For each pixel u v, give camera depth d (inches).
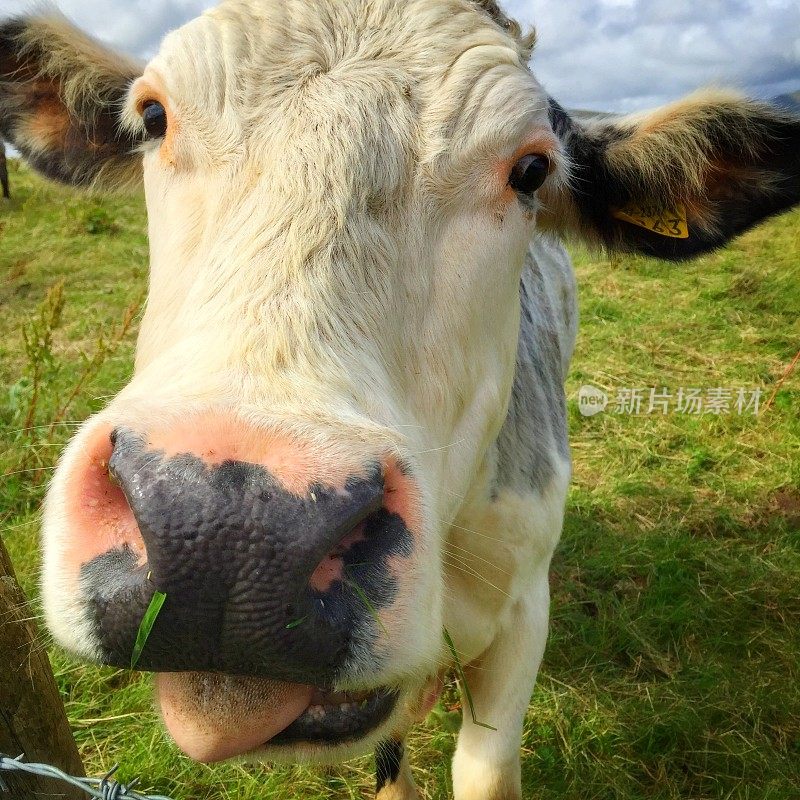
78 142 25.3
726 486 45.5
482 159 16.0
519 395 23.4
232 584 10.1
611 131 22.1
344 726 13.1
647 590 37.0
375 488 11.2
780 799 26.8
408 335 15.0
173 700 12.3
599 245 23.9
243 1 17.3
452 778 24.6
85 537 11.2
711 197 22.7
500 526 21.5
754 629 34.8
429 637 12.5
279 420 11.2
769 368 60.9
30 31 23.3
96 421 11.8
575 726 28.9
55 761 16.1
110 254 87.5
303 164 14.5
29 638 15.2
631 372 59.7
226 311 12.9
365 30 16.7
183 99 15.7
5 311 67.4
